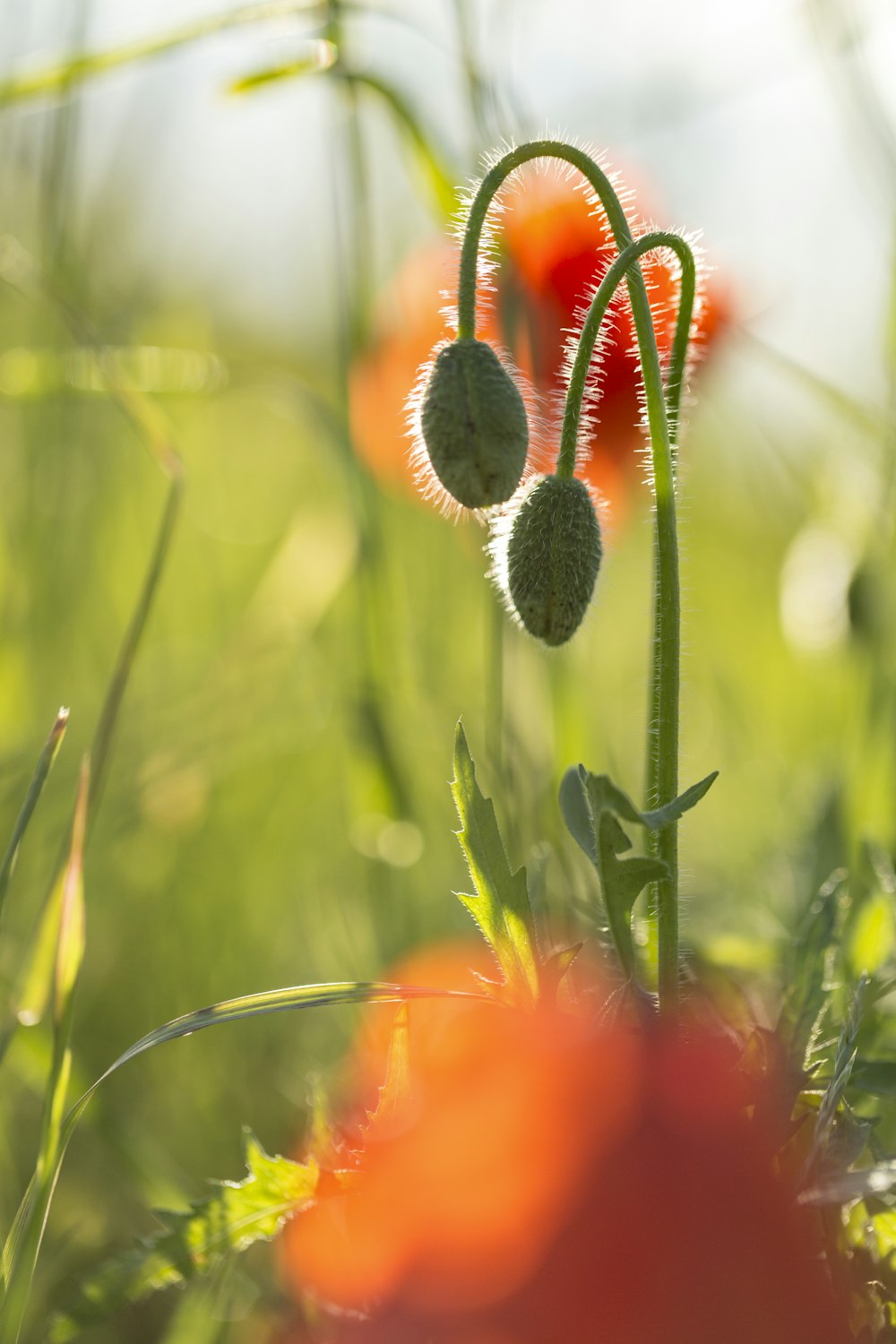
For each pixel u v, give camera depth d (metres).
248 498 0.97
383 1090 0.44
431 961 0.58
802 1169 0.43
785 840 0.58
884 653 0.59
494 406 0.45
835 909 0.46
